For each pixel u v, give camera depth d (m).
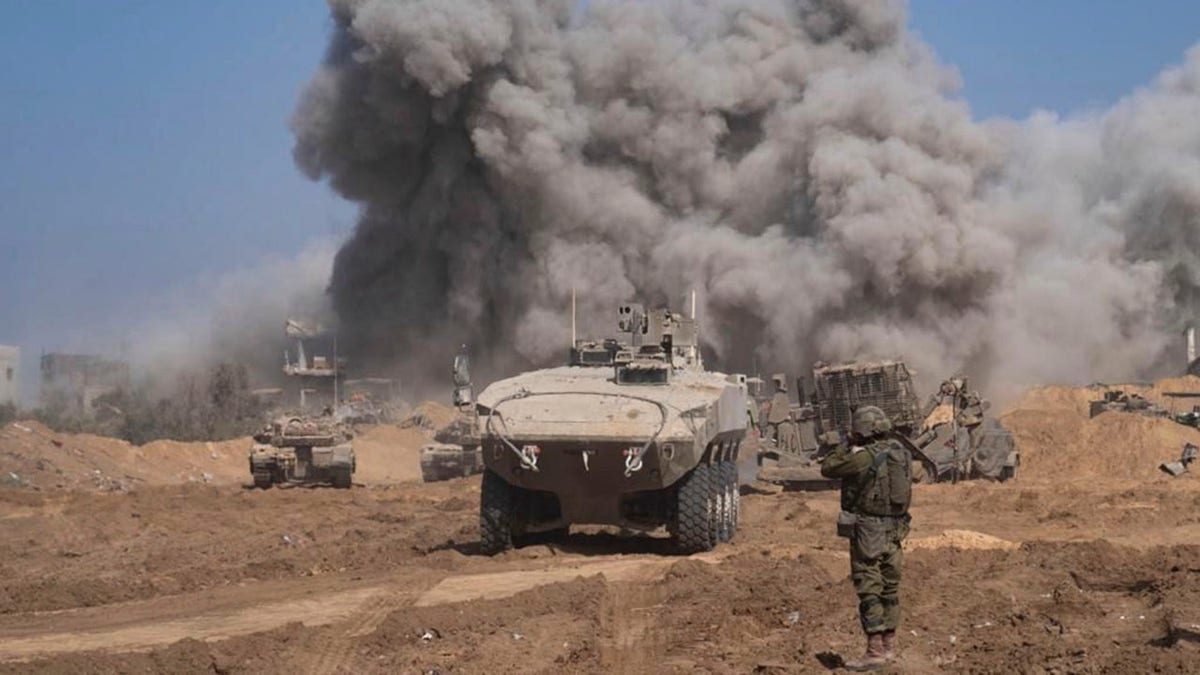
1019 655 10.48
